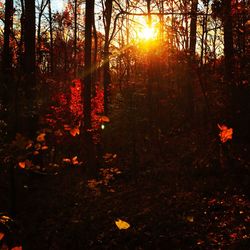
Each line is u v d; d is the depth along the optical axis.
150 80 24.14
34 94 8.98
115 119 19.20
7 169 9.89
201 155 15.37
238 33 15.25
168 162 16.59
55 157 16.95
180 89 26.44
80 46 36.81
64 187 13.34
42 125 13.41
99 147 17.61
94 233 10.00
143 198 12.27
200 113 22.89
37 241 9.92
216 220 9.55
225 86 15.41
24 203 11.86
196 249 8.32
